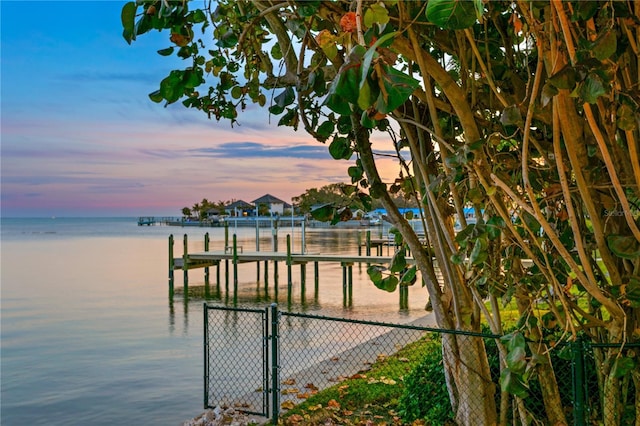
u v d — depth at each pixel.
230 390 8.58
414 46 2.78
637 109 2.67
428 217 4.23
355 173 4.14
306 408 6.00
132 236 93.38
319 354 11.53
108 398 10.46
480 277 3.84
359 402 6.12
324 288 29.38
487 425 4.17
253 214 61.06
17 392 10.97
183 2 2.35
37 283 31.38
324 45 1.85
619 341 3.50
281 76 3.46
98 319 20.30
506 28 3.72
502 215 3.15
